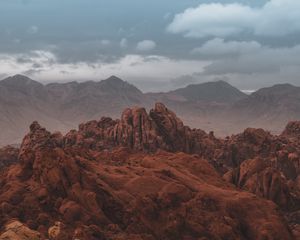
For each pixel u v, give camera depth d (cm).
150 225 6744
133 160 9544
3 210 6356
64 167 6938
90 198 6625
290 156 13888
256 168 10156
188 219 6869
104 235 6041
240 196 7531
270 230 6994
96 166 8162
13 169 7500
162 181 7769
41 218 6200
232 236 6762
